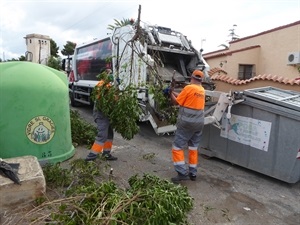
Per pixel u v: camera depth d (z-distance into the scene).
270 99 4.11
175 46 7.27
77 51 10.97
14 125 4.11
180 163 4.05
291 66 10.70
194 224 2.97
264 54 12.09
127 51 6.53
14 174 3.04
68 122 4.88
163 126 6.28
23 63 4.53
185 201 3.10
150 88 5.06
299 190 3.99
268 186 4.08
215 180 4.22
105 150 4.88
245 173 4.55
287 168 4.02
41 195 3.10
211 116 4.57
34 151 4.28
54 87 4.45
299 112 3.82
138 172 4.41
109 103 4.41
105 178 4.05
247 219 3.13
